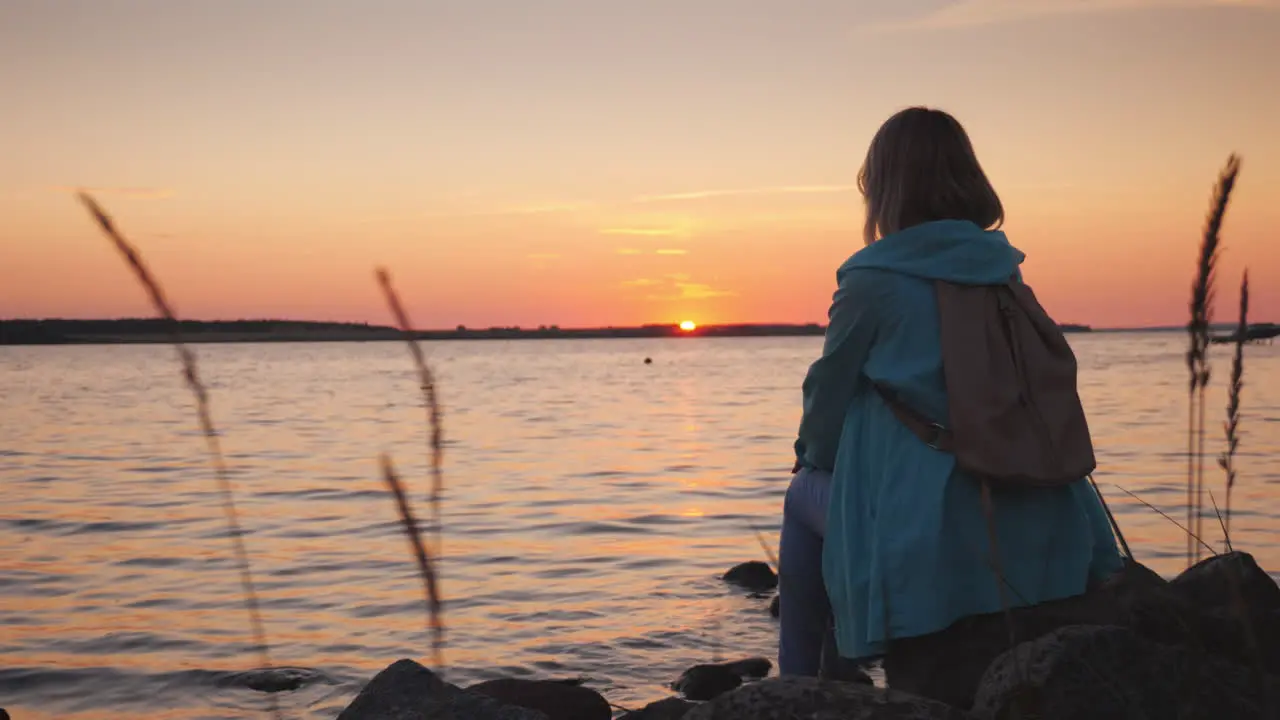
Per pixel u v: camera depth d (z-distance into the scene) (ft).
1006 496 7.74
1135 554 25.58
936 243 8.07
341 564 28.14
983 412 7.56
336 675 17.93
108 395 154.20
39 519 37.06
